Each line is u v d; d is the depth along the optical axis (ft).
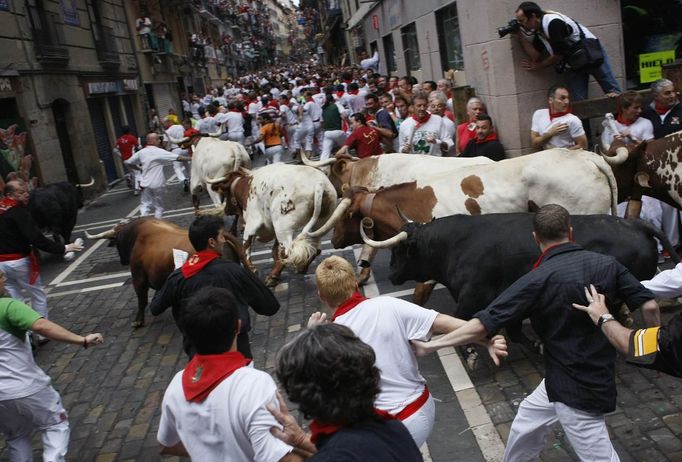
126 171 69.36
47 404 13.89
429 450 14.30
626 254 14.64
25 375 13.51
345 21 124.06
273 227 25.40
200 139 38.09
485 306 15.60
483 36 29.43
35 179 47.37
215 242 14.61
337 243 21.15
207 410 8.54
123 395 19.25
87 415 18.29
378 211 19.90
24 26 50.39
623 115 23.20
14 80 47.11
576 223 15.28
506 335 18.97
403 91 41.37
